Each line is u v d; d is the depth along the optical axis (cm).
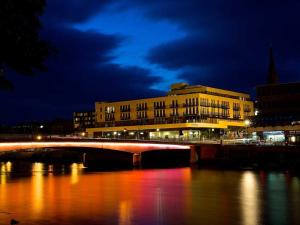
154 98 17988
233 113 18762
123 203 4750
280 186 6538
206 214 3978
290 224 3509
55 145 9875
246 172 9569
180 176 8731
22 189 6253
